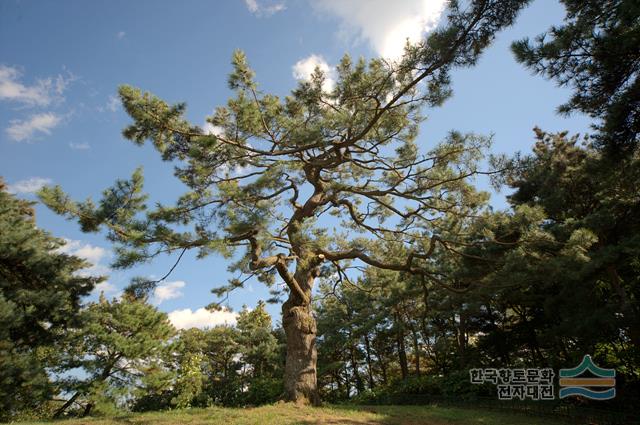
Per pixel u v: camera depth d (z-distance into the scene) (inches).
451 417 529.0
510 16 334.3
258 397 1098.1
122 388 673.6
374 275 788.6
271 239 450.6
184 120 481.1
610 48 339.6
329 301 1195.3
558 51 357.7
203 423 397.1
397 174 600.7
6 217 708.0
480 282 559.2
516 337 872.9
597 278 593.9
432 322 1128.2
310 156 584.1
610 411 589.9
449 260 661.3
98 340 742.5
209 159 497.4
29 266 655.1
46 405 760.3
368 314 1101.1
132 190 460.4
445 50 368.2
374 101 494.0
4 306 558.9
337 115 465.1
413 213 622.2
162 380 727.7
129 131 466.9
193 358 1034.1
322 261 601.3
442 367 1149.1
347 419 433.7
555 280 515.8
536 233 492.7
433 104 448.8
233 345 1284.4
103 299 866.8
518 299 754.8
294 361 524.4
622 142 372.2
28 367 570.9
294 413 442.3
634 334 592.7
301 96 491.2
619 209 567.5
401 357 1150.3
